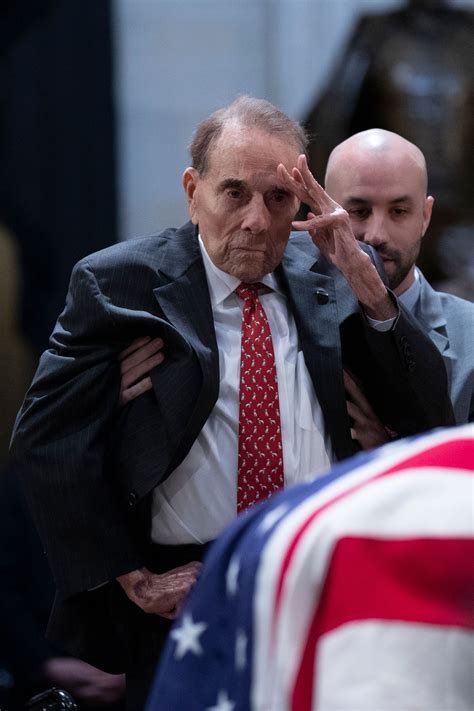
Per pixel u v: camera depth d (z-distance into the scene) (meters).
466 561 3.99
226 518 6.90
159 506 6.97
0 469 10.85
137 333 6.93
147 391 7.00
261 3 17.78
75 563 6.87
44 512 6.92
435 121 14.57
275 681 4.13
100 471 6.86
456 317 8.20
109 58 17.17
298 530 4.25
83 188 17.16
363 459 4.61
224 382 6.97
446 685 3.83
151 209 17.62
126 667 7.21
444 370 7.11
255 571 4.31
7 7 14.28
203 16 17.64
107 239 17.28
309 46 17.72
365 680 3.83
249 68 17.77
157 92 17.56
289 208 6.83
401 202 7.81
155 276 7.08
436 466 4.30
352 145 7.98
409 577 4.00
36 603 10.41
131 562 6.83
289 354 7.12
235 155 6.70
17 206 16.91
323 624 4.05
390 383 7.13
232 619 4.49
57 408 6.88
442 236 14.46
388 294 6.95
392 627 3.90
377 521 4.11
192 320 7.00
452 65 14.77
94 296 6.93
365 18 15.24
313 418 7.04
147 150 17.58
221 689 4.48
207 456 6.92
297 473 6.95
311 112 14.68
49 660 9.88
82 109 17.14
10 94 16.95
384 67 14.70
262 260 6.83
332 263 7.24
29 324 16.61
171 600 6.72
